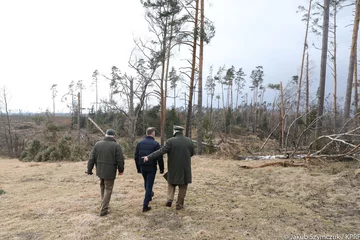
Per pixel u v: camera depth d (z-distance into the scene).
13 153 28.36
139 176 9.24
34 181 8.91
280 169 8.96
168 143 5.12
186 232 4.30
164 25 18.34
